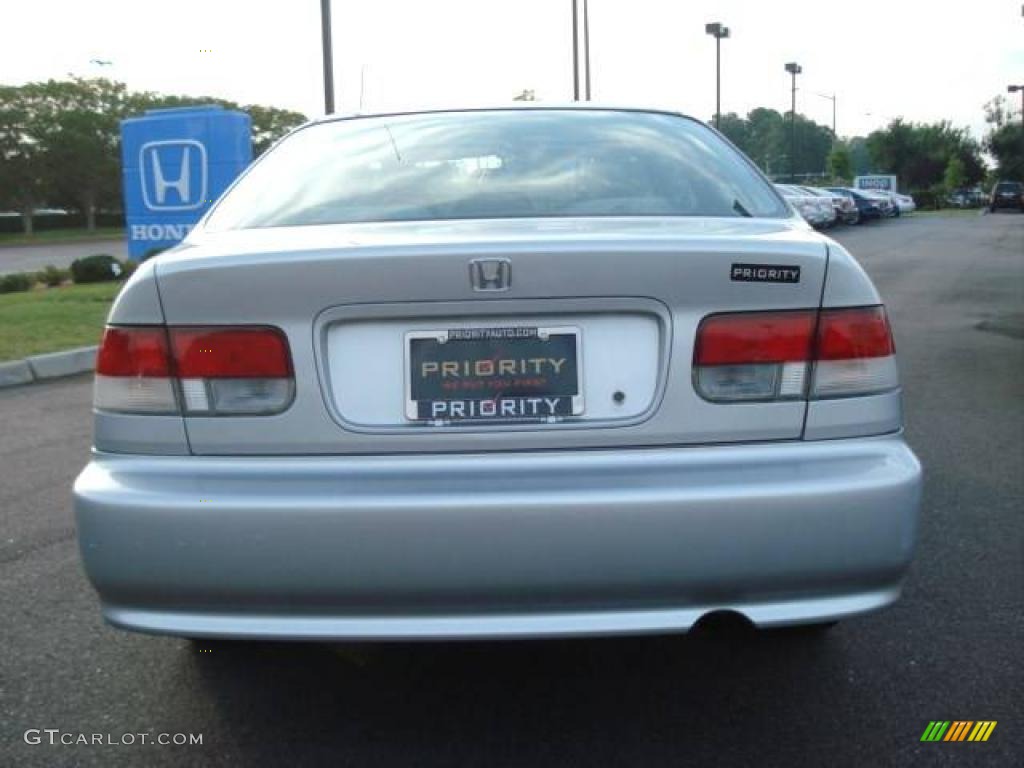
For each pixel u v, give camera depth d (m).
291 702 2.98
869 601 2.47
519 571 2.33
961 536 4.20
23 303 12.63
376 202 3.03
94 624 3.52
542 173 3.16
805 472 2.43
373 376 2.45
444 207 2.98
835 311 2.51
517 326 2.44
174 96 51.88
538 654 3.26
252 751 2.73
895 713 2.88
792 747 2.72
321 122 3.62
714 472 2.41
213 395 2.46
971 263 18.89
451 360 2.45
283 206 3.06
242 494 2.38
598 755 2.69
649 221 2.81
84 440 6.18
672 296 2.44
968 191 74.06
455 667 3.19
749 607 2.42
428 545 2.33
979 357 8.57
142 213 13.59
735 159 3.41
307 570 2.35
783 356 2.47
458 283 2.41
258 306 2.44
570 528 2.32
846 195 35.31
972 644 3.28
